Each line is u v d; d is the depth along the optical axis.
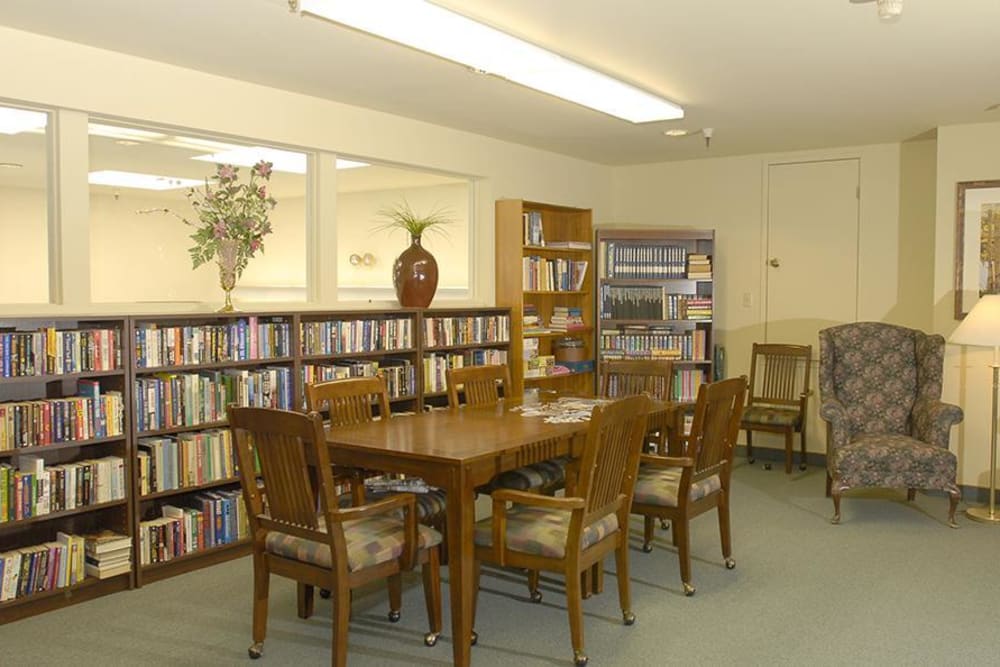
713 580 3.85
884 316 6.25
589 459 2.87
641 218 7.27
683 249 6.64
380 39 3.42
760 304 6.74
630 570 3.99
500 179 5.99
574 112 5.02
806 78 4.25
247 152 4.55
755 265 6.75
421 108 4.90
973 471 5.44
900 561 4.15
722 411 3.72
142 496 3.79
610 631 3.27
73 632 3.28
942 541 4.49
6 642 3.19
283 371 4.40
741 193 6.78
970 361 5.43
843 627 3.32
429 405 5.41
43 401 3.52
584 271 6.71
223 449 4.10
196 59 3.84
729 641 3.19
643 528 4.69
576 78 3.96
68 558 3.54
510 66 3.73
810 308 6.54
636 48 3.72
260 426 2.82
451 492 2.88
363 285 5.29
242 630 3.29
